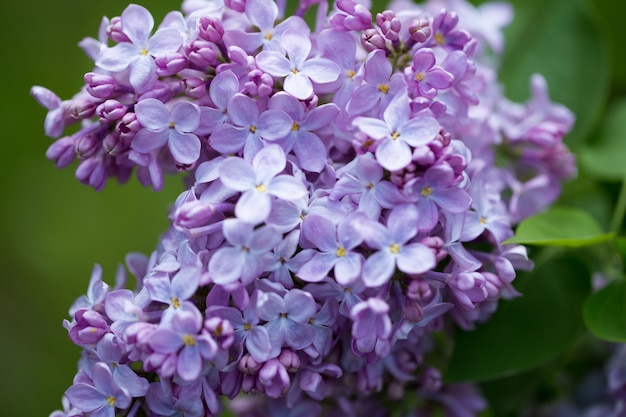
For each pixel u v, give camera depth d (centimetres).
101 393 39
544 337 43
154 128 40
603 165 47
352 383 41
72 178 59
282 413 43
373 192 39
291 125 39
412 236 38
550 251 44
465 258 40
